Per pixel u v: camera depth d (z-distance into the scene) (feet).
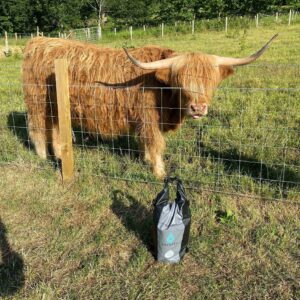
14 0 140.87
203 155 16.19
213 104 22.41
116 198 13.24
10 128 20.35
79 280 9.76
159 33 94.68
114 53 14.65
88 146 17.21
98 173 14.94
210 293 9.25
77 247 10.96
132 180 14.25
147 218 12.07
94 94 14.67
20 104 24.84
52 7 139.13
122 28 143.43
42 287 9.50
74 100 15.19
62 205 13.04
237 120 19.71
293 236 11.06
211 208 12.33
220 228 11.50
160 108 13.96
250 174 13.83
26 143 18.30
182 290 9.40
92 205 12.92
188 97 12.31
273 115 20.12
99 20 151.53
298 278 9.62
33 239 11.38
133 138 17.85
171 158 15.98
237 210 12.32
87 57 14.83
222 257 10.40
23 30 146.72
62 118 13.76
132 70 13.98
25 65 16.01
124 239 11.21
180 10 135.33
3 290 9.48
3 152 17.21
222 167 14.79
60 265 10.33
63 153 14.15
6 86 30.83
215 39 68.85
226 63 12.85
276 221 11.73
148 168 15.12
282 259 10.24
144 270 10.05
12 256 10.68
